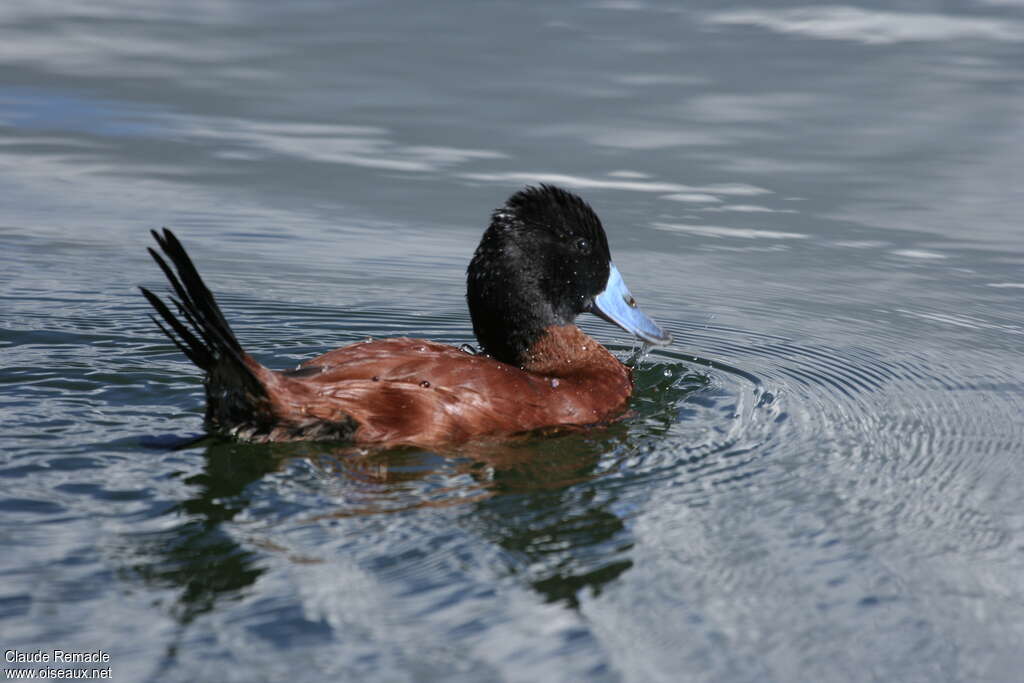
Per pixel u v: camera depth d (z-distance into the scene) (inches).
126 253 526.6
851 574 271.4
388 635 236.1
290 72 778.2
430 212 588.7
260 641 232.1
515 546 276.1
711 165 652.7
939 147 681.6
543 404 355.9
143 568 258.5
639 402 392.2
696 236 574.9
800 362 441.4
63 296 472.1
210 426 329.4
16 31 846.5
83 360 407.2
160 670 222.1
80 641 229.9
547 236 387.2
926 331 474.0
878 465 339.0
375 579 256.8
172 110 709.3
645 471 327.9
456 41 852.6
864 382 419.2
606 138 682.8
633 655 234.1
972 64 821.9
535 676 225.6
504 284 382.3
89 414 358.3
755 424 372.8
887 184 634.8
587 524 290.2
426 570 261.6
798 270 540.4
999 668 238.2
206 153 653.9
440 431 335.9
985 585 269.6
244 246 545.0
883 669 236.1
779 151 674.2
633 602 253.0
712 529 290.8
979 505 313.1
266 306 480.7
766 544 283.7
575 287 397.1
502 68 795.4
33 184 603.5
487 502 301.4
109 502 292.4
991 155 671.8
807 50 849.5
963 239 572.4
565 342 391.9
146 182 615.8
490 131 688.4
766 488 318.0
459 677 223.6
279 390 318.0
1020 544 290.4
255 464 318.0
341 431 326.0
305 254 539.5
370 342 358.0
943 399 401.4
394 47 837.2
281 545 271.6
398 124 697.6
